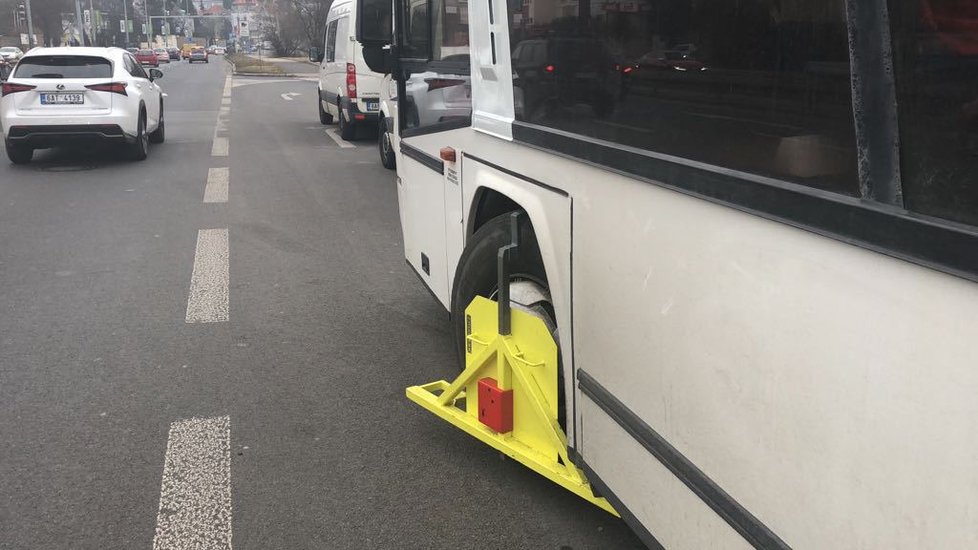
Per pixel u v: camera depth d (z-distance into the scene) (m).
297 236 7.88
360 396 4.29
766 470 1.75
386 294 6.06
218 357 4.82
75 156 13.34
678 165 2.01
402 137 4.96
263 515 3.19
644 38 2.16
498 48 3.21
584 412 2.71
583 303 2.62
